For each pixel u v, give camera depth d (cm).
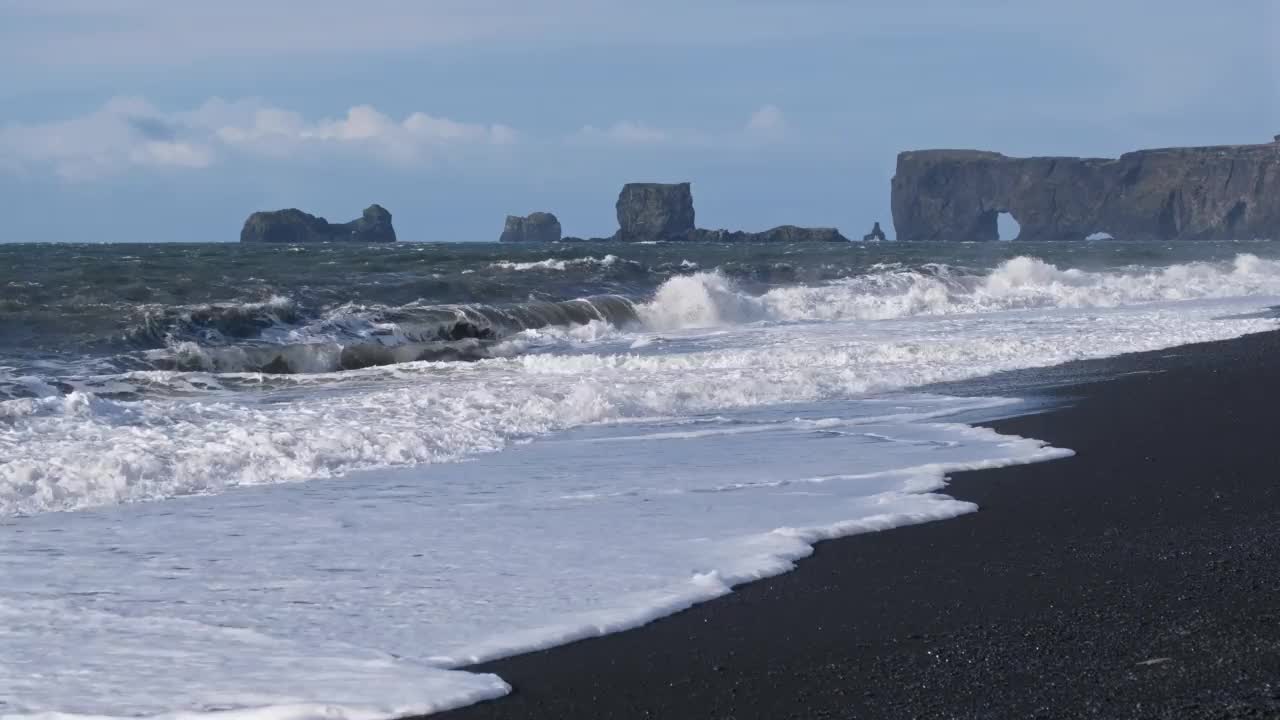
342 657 827
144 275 4747
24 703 731
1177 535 1182
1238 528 1205
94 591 997
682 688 774
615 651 849
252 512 1327
